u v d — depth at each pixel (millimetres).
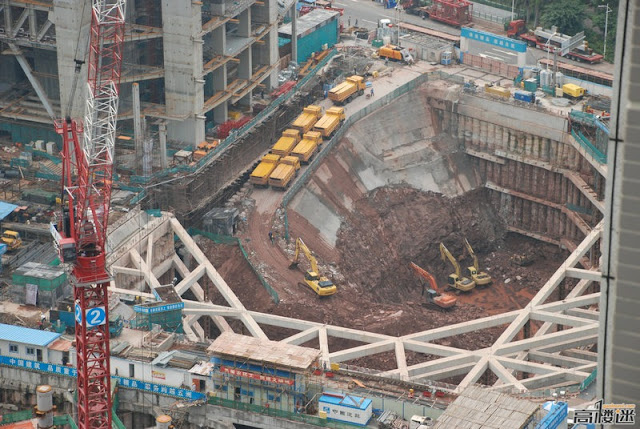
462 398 151250
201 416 168875
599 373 58656
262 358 164250
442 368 190750
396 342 194875
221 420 168000
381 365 198250
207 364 172375
